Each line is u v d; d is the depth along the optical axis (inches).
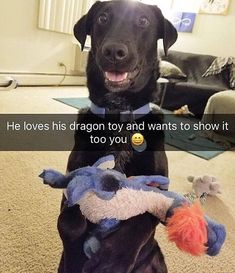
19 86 140.3
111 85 31.1
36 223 45.7
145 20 34.8
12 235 42.4
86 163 30.5
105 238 23.0
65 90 150.3
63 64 160.4
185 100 135.5
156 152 31.2
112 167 27.8
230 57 143.5
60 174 26.3
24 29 137.2
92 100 32.9
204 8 157.8
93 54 35.1
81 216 24.2
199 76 147.2
